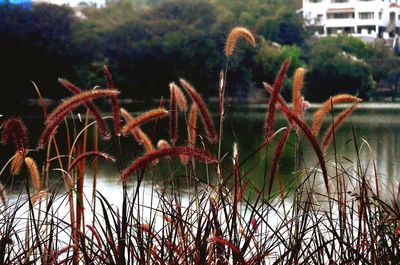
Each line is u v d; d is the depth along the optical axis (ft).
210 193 10.05
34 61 179.73
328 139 10.96
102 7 213.25
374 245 10.89
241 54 193.57
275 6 230.27
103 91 9.75
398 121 149.59
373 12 294.87
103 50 195.00
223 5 216.95
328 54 213.87
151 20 201.77
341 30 294.46
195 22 203.51
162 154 8.58
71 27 191.62
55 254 9.89
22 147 10.02
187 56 195.93
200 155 8.66
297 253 9.94
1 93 172.45
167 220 10.50
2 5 179.32
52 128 9.73
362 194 10.70
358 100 10.97
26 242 10.50
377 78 218.79
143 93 196.85
